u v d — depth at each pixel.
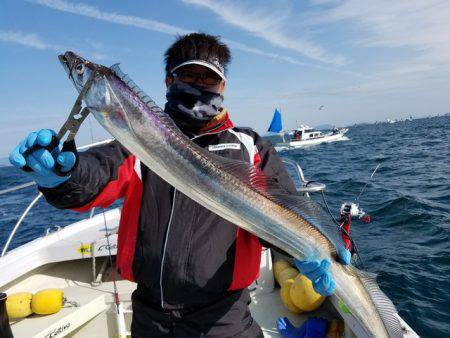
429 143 27.06
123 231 1.69
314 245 1.74
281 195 1.69
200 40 1.84
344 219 4.18
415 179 12.28
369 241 6.50
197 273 1.56
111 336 3.08
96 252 3.36
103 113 1.36
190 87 1.78
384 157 20.27
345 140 40.66
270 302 3.28
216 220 1.64
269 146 1.95
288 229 1.67
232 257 1.64
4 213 13.67
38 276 3.52
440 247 5.90
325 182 13.19
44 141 1.23
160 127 1.46
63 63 1.43
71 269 3.64
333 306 3.02
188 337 1.60
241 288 1.66
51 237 3.77
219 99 1.82
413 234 6.65
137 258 1.62
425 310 4.30
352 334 2.59
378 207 8.62
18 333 2.65
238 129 1.95
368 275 2.04
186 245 1.58
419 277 5.00
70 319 2.86
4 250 3.43
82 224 4.15
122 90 1.40
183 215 1.62
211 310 1.61
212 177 1.54
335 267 1.81
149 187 1.67
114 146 1.69
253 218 1.60
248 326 1.70
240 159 1.77
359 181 12.73
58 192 1.38
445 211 7.80
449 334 3.89
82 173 1.41
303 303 2.93
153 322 1.63
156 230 1.62
